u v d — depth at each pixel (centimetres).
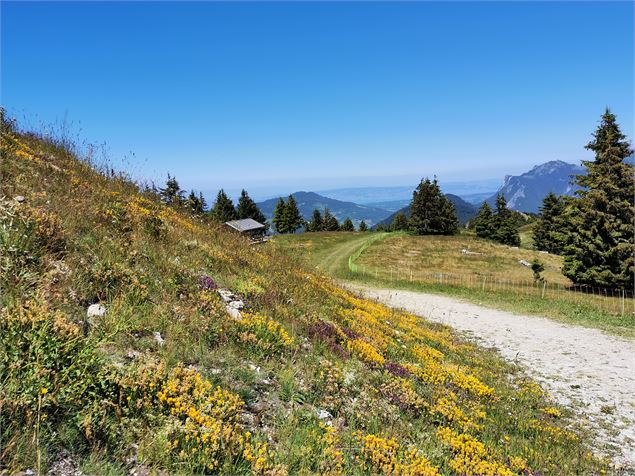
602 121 3669
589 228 3638
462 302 3003
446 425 718
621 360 1589
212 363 591
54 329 443
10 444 323
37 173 946
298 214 10569
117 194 1141
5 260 549
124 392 431
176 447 396
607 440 862
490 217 9706
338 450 489
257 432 484
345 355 848
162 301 690
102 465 356
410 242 7131
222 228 1537
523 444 725
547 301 3023
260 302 930
